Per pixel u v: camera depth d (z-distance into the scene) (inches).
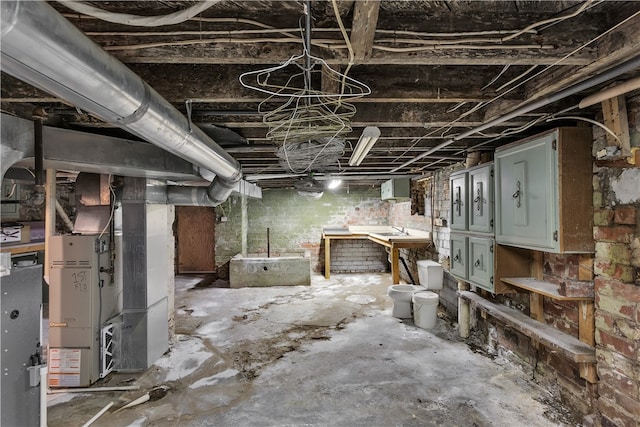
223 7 47.1
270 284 242.1
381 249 297.1
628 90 61.1
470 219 122.5
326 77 61.0
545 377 99.7
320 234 295.4
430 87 68.8
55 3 45.2
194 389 103.3
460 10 49.1
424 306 152.6
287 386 103.8
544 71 64.3
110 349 114.8
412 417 87.2
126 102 47.9
